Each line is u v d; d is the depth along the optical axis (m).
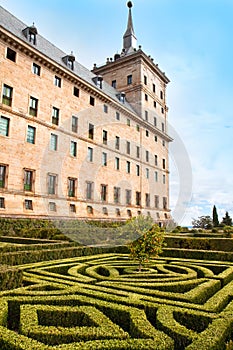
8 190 22.45
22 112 24.61
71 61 31.58
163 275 8.43
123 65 46.25
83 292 5.92
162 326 4.23
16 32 26.08
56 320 4.76
